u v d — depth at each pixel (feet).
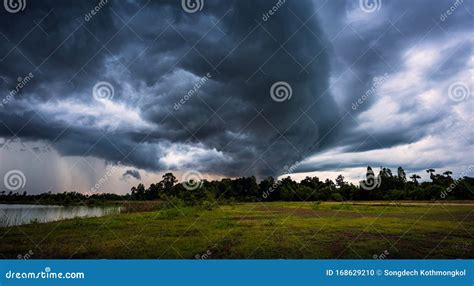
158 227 59.82
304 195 191.93
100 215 89.51
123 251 40.19
